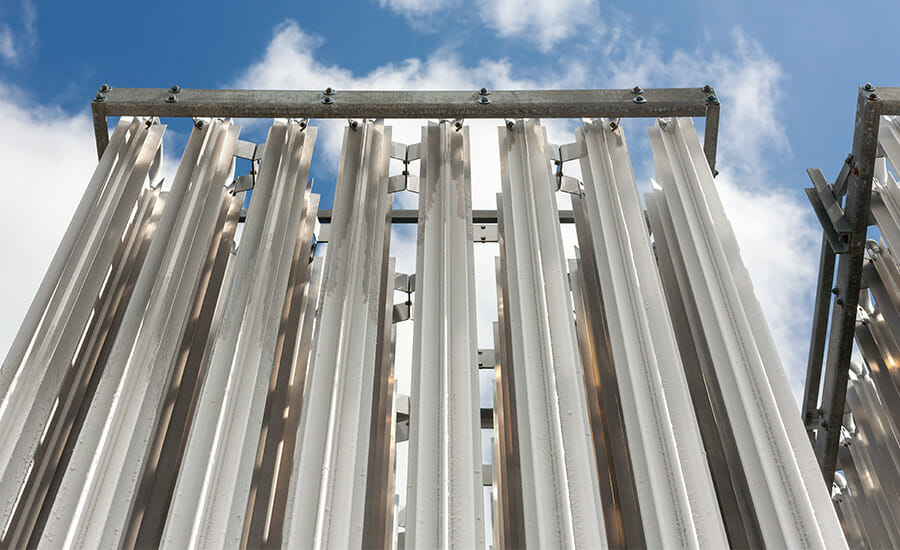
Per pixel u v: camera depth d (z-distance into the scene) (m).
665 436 2.18
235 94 3.04
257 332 2.43
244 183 3.11
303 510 2.04
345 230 2.73
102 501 2.09
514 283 2.58
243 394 2.28
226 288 3.31
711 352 2.38
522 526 2.50
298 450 2.14
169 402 2.48
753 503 2.09
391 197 3.24
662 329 2.43
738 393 2.27
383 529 2.74
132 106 2.98
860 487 3.92
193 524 2.03
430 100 3.05
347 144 3.03
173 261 2.59
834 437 3.80
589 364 2.88
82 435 2.19
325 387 2.28
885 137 3.21
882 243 3.61
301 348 3.08
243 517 2.07
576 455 2.14
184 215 2.73
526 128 3.08
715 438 2.53
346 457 2.15
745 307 2.46
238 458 2.15
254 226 2.72
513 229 2.73
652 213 3.14
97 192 2.76
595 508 2.04
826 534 1.99
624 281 2.55
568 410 2.23
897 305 3.43
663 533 2.01
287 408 2.73
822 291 3.72
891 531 3.63
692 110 3.04
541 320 2.43
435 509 2.07
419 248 2.72
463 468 2.14
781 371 2.30
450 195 2.87
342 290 2.53
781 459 2.12
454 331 2.44
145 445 2.21
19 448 2.21
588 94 3.07
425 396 2.28
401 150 3.16
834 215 3.38
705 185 2.83
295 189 2.90
